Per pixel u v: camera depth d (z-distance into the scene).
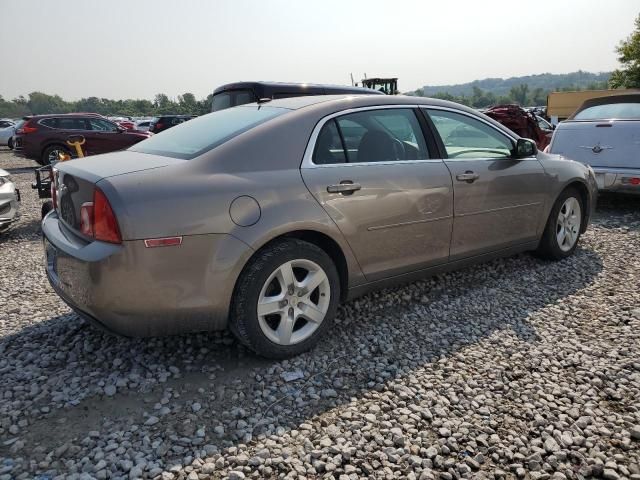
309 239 3.13
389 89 19.00
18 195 6.47
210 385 2.77
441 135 3.77
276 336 2.96
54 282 2.94
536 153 4.48
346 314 3.68
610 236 5.71
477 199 3.87
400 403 2.61
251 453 2.24
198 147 2.96
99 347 3.18
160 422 2.45
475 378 2.84
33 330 3.43
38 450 2.24
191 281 2.63
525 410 2.55
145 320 2.61
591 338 3.30
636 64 30.42
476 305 3.84
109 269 2.47
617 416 2.50
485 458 2.23
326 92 8.46
